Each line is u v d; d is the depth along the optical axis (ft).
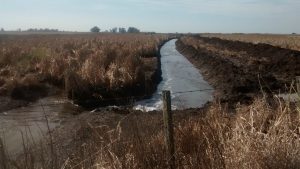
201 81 86.84
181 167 21.70
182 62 137.39
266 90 60.44
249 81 66.49
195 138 24.35
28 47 125.49
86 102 56.39
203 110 41.86
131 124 24.97
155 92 71.82
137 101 61.57
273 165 18.95
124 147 22.44
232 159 20.04
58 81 68.74
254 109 25.22
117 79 62.95
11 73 72.33
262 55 115.44
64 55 93.40
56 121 46.34
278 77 74.18
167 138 21.86
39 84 66.13
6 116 49.98
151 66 93.81
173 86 80.12
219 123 25.18
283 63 88.84
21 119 48.03
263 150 19.80
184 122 29.40
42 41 184.24
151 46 146.72
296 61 87.30
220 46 178.09
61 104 56.85
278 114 23.67
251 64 96.78
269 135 21.17
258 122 23.76
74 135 35.96
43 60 81.46
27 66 80.38
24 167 20.24
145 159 22.00
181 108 51.93
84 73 64.44
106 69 73.31
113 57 84.58
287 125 21.67
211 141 23.31
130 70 68.54
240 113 25.39
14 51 100.63
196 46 186.60
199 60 127.85
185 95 65.92
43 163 20.62
